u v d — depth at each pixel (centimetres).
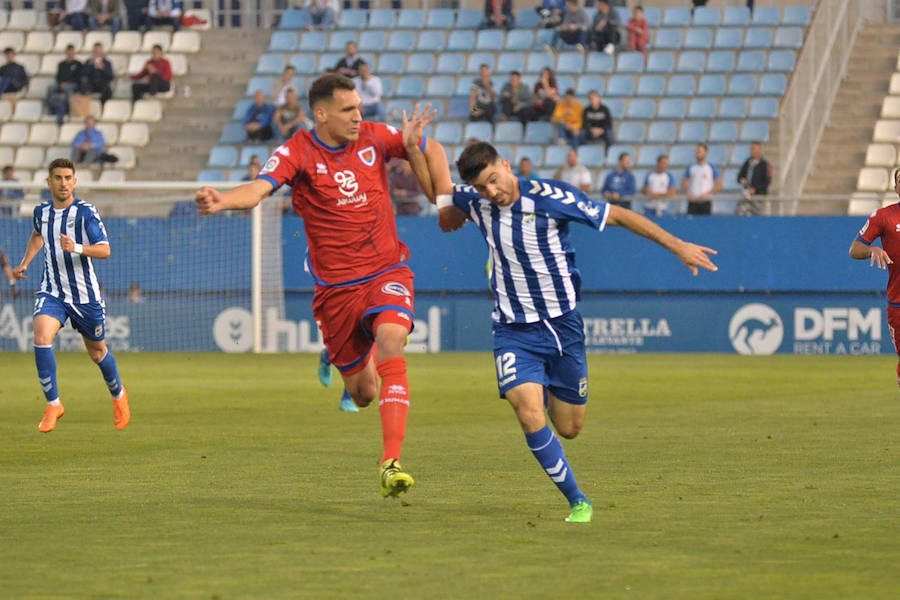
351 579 1492
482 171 1888
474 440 3017
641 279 6869
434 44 8850
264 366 5897
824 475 2394
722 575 1510
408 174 7138
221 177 8031
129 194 7744
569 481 1895
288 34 9019
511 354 1936
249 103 8506
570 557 1620
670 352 6862
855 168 7675
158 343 7219
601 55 8506
